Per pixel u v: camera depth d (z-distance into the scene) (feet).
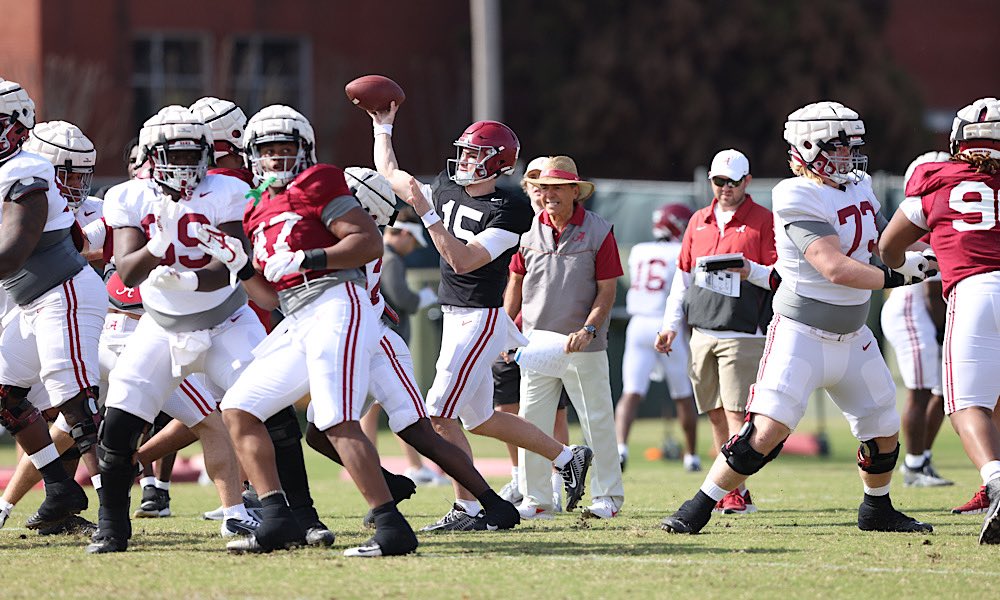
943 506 98.68
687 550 73.56
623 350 203.41
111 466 72.59
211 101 81.25
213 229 70.59
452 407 83.46
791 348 75.97
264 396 69.41
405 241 126.82
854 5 353.72
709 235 98.43
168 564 68.69
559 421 104.83
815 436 164.14
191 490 122.11
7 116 75.61
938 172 76.28
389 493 70.69
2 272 73.61
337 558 69.92
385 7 346.95
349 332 68.28
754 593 61.31
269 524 71.61
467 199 83.10
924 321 117.19
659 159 341.82
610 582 63.67
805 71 347.15
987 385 74.59
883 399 77.87
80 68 303.27
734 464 78.23
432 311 187.11
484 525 81.10
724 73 346.95
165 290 70.38
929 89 395.96
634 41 344.69
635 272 140.15
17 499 84.58
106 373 87.10
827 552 72.95
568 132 342.85
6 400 79.77
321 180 68.23
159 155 69.77
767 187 199.62
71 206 85.10
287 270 67.31
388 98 84.12
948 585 63.31
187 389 78.13
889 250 77.71
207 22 327.67
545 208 92.27
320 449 79.92
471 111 349.82
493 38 250.57
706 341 99.55
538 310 91.76
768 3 348.38
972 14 398.83
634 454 167.02
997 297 74.43
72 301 79.46
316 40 339.98
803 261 75.15
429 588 62.03
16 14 302.45
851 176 76.74
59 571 67.10
